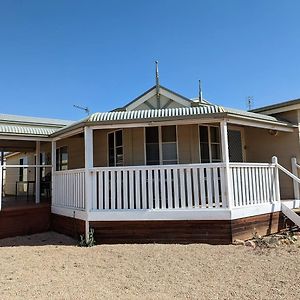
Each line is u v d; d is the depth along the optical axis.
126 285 4.76
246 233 7.35
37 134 10.22
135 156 9.72
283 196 10.48
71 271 5.55
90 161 7.89
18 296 4.37
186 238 7.22
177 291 4.47
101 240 7.58
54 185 10.04
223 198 7.14
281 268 5.35
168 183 7.40
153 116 7.80
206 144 9.66
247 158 11.32
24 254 6.91
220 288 4.55
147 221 7.38
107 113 8.30
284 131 10.32
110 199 7.78
